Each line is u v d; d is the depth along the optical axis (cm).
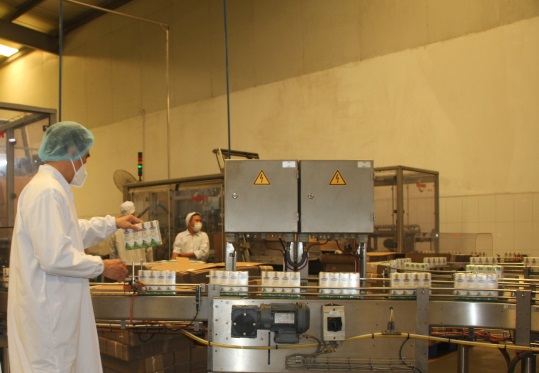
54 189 164
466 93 459
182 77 705
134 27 779
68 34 905
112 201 816
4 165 326
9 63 1043
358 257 225
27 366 158
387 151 507
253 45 621
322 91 557
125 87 794
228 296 193
